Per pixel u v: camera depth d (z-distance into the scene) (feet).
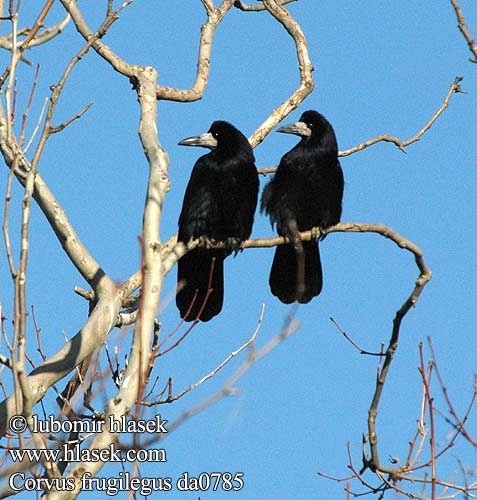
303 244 58.39
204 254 56.18
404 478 35.29
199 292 55.88
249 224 56.54
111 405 29.32
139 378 26.40
